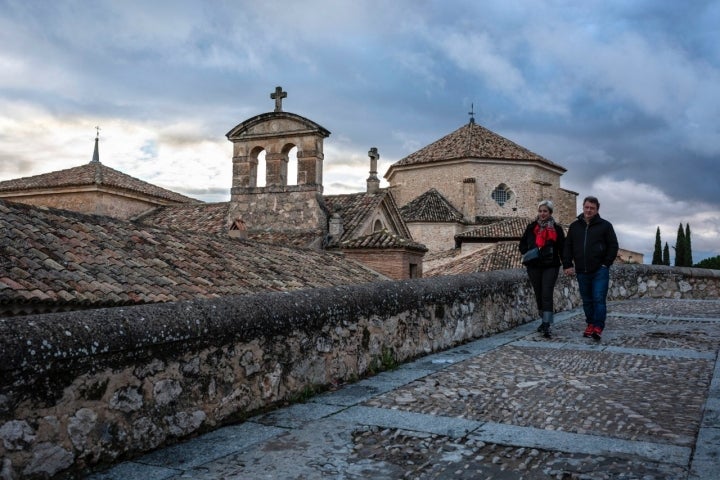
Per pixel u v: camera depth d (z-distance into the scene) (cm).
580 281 903
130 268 1202
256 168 2358
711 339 850
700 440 415
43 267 1059
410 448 416
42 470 353
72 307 991
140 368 414
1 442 334
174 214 2717
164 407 429
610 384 589
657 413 486
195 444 432
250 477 370
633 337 880
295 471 378
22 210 1238
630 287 1554
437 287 811
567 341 860
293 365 548
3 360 336
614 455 393
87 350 379
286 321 544
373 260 2069
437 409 512
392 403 534
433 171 4588
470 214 4316
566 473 366
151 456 409
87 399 380
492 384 597
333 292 629
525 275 1109
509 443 421
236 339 492
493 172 4450
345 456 404
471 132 4766
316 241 2130
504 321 996
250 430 462
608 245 889
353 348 631
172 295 1152
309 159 2216
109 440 391
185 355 448
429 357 754
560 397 542
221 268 1415
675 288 1638
